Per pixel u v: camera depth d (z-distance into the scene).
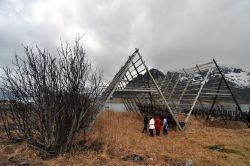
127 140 15.48
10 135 13.86
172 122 22.08
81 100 12.18
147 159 11.79
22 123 13.98
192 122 24.84
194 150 13.94
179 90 25.83
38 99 11.59
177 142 16.08
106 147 12.95
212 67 23.94
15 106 12.66
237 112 29.58
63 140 12.12
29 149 12.12
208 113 28.42
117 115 27.73
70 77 11.84
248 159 12.54
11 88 12.12
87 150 12.52
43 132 11.98
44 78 11.49
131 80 23.34
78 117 12.12
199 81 24.45
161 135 18.55
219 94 25.41
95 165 10.56
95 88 12.98
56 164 10.52
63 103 11.87
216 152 13.63
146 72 20.16
